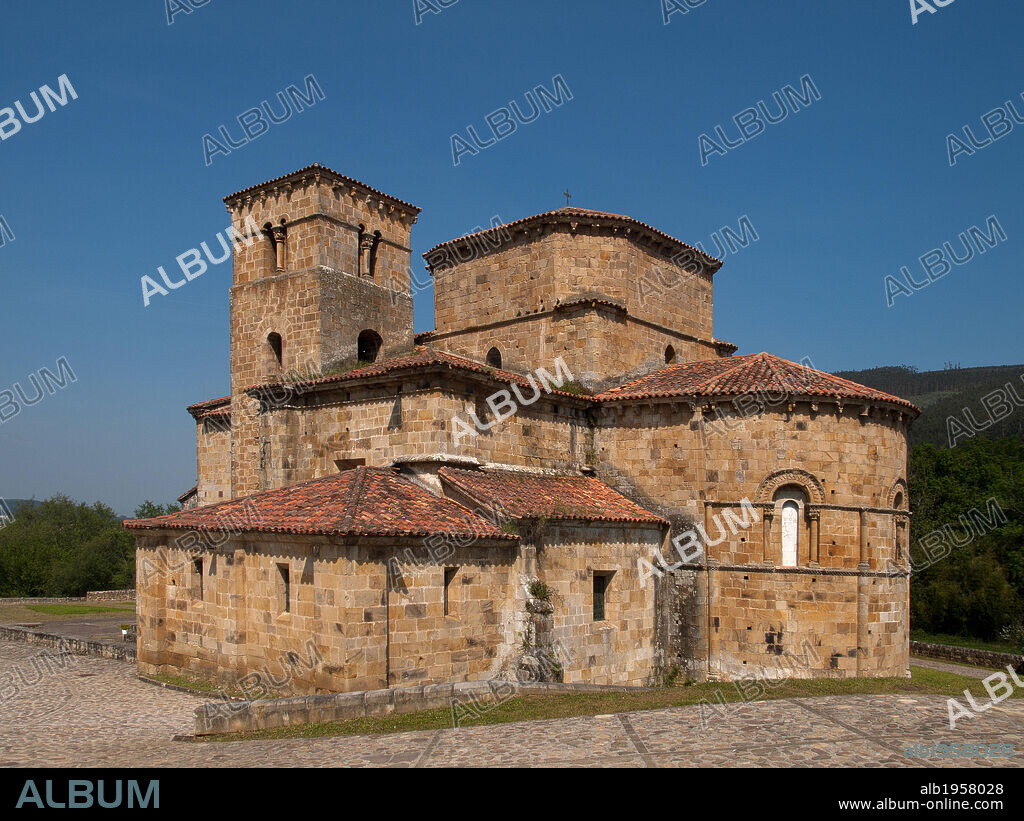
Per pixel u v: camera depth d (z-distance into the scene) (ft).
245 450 107.96
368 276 110.52
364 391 89.97
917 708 59.06
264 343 107.04
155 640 86.33
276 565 73.10
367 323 108.58
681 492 94.43
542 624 75.46
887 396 93.61
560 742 50.65
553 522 80.59
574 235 108.68
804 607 89.10
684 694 71.97
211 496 122.93
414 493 77.82
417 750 49.65
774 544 90.33
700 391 92.94
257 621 74.90
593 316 104.01
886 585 91.61
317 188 103.45
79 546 301.43
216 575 79.66
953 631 203.31
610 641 86.28
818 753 46.98
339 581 65.62
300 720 59.26
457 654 72.43
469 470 84.28
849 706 59.72
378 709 61.21
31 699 75.92
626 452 98.73
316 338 101.65
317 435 94.48
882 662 90.48
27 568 280.72
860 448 92.12
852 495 90.99
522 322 110.93
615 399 98.27
